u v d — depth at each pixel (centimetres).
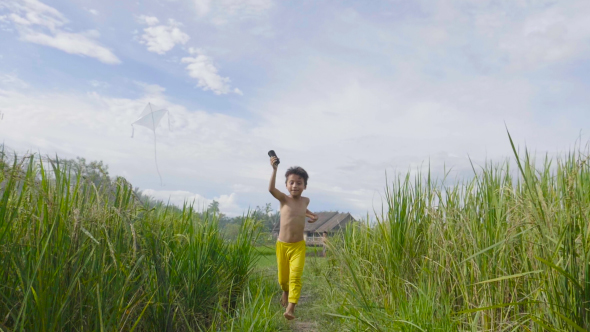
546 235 240
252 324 374
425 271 372
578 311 217
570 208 238
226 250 552
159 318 325
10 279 216
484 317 286
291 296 458
